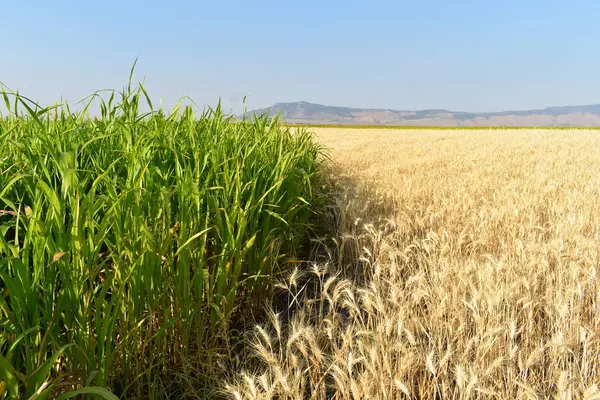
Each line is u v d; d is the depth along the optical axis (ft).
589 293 9.49
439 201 18.81
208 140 11.13
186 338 7.26
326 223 16.57
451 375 7.22
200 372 7.37
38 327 4.58
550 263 11.58
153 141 8.44
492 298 8.19
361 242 13.51
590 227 14.58
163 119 10.21
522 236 13.24
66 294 5.21
